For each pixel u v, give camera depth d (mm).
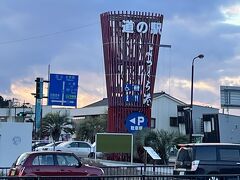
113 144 28328
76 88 41656
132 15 40062
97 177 12172
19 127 26938
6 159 26531
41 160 18312
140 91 40344
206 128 64812
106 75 40594
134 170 21453
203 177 13109
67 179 11836
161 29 40719
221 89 86500
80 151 42094
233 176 13383
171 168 21516
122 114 40000
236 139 65000
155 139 33344
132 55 40188
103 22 40406
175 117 70312
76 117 79938
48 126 60344
